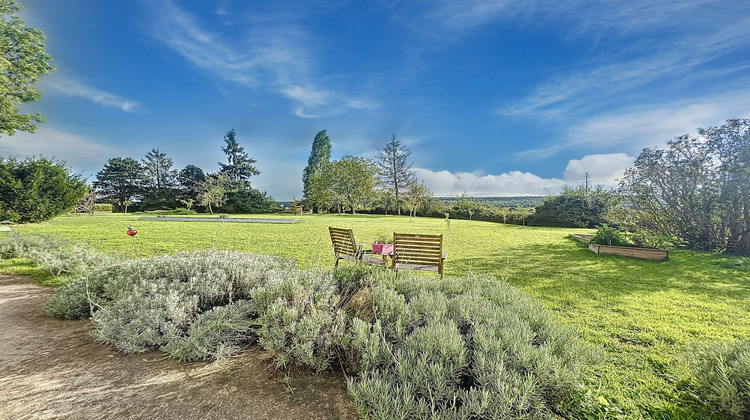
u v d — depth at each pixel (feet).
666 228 33.88
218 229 45.73
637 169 34.65
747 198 28.19
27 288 14.94
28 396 6.44
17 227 44.21
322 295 9.36
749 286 16.79
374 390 5.08
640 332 10.49
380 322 7.59
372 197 126.21
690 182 31.63
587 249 30.63
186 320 9.23
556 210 74.23
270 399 6.40
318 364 7.17
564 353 6.19
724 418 5.94
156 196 147.95
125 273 12.44
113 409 6.04
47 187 51.34
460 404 5.41
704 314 12.29
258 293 9.13
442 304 8.29
